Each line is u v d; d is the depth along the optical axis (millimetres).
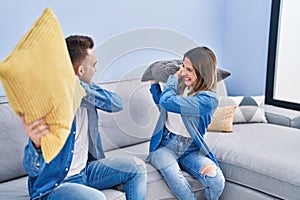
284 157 1881
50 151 883
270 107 2783
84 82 1174
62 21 2133
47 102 840
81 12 2211
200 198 1958
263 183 1879
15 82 771
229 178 2043
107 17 2342
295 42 2783
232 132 2338
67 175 1491
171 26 2725
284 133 2314
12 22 1939
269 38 2889
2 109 1754
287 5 2803
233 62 3152
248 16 2982
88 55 1154
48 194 1398
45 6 2053
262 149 2002
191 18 2861
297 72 2807
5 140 1722
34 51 818
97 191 1433
